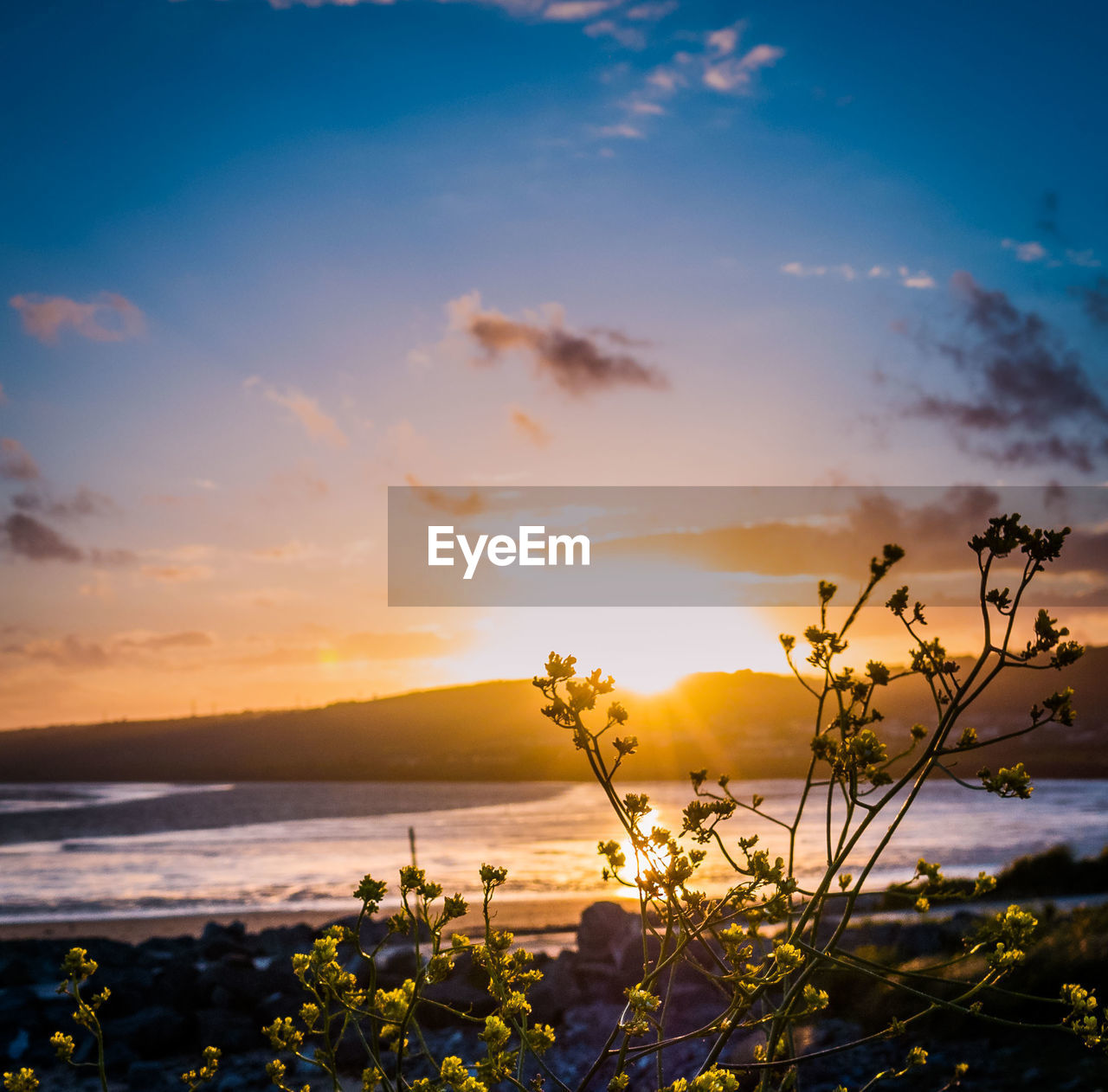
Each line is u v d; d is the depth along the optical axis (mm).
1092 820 77062
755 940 2533
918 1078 7953
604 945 13133
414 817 120938
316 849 71500
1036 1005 9086
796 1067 2396
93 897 44594
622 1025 2260
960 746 2166
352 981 2250
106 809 150250
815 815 70875
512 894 38031
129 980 13008
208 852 71375
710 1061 2182
